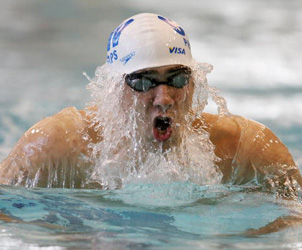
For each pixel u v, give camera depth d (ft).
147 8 102.32
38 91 61.31
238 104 56.95
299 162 41.65
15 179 28.58
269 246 20.59
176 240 21.09
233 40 85.51
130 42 27.04
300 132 49.32
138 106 26.13
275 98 59.06
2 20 93.76
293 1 114.01
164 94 25.30
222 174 28.71
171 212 24.76
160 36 26.94
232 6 109.19
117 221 23.50
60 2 105.60
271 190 28.14
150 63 26.11
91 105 30.14
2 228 22.44
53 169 28.37
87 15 97.30
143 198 26.63
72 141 28.58
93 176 28.48
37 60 75.15
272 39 86.02
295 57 75.82
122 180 28.19
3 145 45.70
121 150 27.89
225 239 21.30
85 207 25.39
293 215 24.82
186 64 26.94
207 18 99.30
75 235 21.61
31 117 52.75
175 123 26.08
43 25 91.81
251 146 29.07
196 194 27.17
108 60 28.48
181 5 107.55
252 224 23.43
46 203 25.93
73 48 80.48
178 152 27.40
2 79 65.57
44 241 20.88
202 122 29.37
